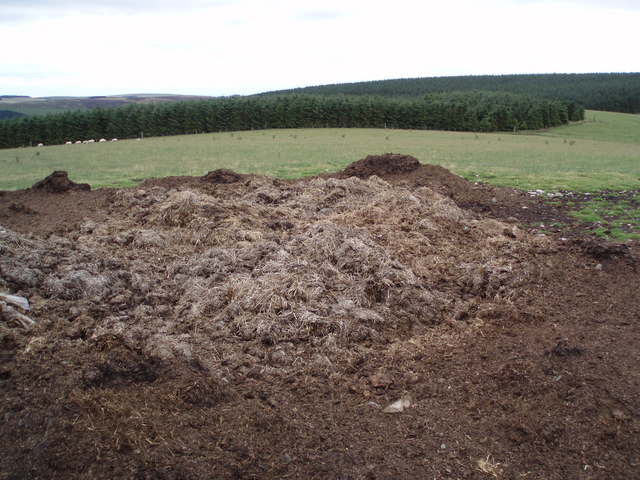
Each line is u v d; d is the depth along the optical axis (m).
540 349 4.71
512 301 6.12
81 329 4.83
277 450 3.42
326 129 57.97
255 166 20.12
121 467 3.06
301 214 9.76
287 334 5.05
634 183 15.59
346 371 4.55
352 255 6.73
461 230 8.93
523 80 122.06
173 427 3.46
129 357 4.12
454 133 52.12
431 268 7.16
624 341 4.92
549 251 7.62
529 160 24.30
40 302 5.32
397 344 5.06
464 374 4.48
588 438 3.60
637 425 3.65
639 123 67.56
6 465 2.97
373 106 62.28
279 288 5.71
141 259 7.11
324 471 3.28
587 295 6.16
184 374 4.05
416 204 9.75
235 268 6.55
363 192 11.48
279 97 66.62
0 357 3.95
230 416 3.69
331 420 3.82
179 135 55.12
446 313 5.82
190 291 5.95
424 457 3.46
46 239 7.90
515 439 3.63
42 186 12.39
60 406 3.40
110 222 9.09
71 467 3.02
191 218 8.76
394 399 4.15
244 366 4.54
